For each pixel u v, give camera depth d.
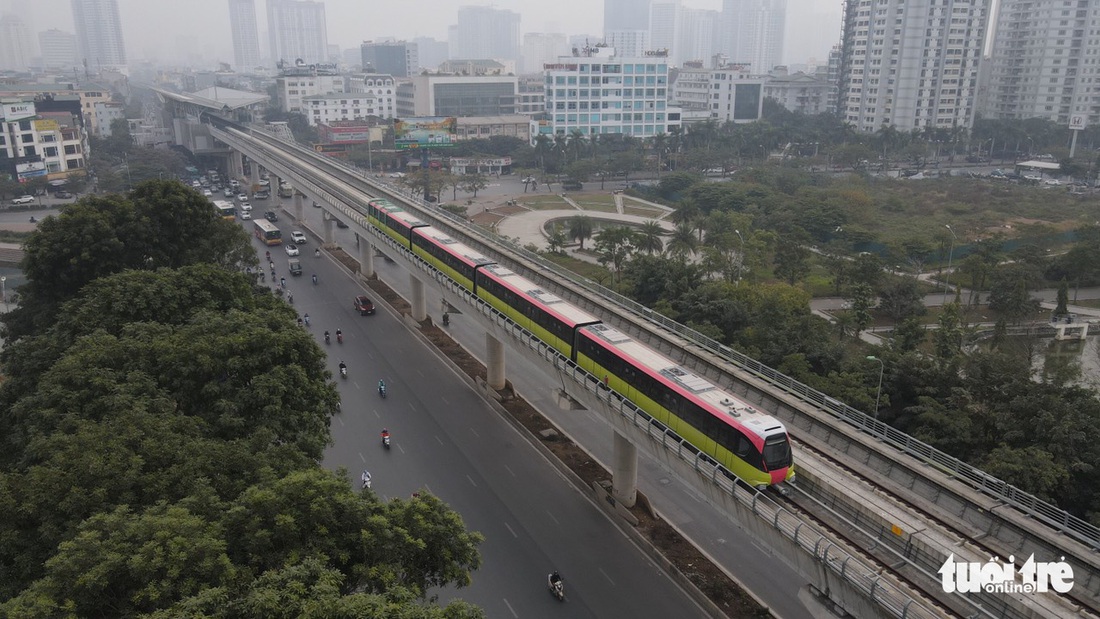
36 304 66.44
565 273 76.88
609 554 48.06
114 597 26.92
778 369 65.12
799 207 132.12
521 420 65.94
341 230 139.25
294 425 42.75
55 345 50.50
